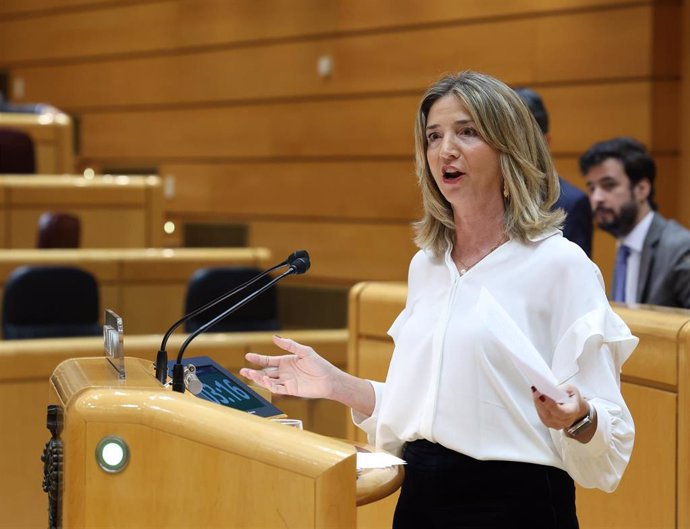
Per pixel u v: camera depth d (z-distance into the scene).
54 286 14.50
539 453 5.50
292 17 22.55
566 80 17.88
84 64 27.31
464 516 5.59
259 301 15.03
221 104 24.19
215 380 6.67
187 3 24.75
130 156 26.27
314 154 22.34
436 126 5.79
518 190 5.67
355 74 21.42
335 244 22.08
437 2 19.80
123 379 5.52
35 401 11.88
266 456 4.83
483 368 5.55
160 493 5.10
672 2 16.91
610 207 10.53
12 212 19.33
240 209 23.89
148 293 17.02
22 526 11.90
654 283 10.06
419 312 5.95
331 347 13.44
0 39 29.41
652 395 7.46
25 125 22.31
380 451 6.04
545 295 5.55
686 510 7.22
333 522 4.67
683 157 16.80
